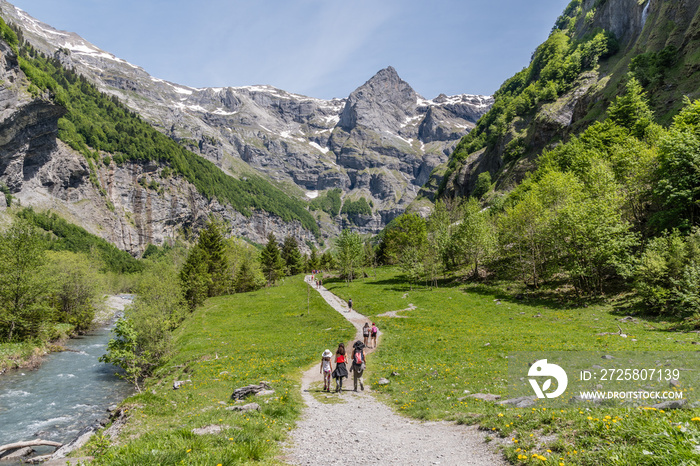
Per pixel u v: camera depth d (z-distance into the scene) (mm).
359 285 82250
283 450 9695
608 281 46531
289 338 40156
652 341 24234
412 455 9062
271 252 103312
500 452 8398
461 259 74188
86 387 31219
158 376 31516
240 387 20141
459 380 18969
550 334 30812
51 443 17078
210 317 57094
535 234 55938
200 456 7785
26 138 176625
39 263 46344
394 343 32562
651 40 107562
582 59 160500
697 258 31312
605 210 44281
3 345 40031
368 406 16078
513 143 159375
